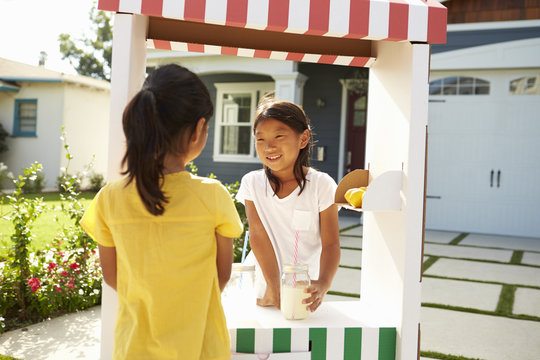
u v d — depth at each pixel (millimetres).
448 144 7898
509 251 5777
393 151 1590
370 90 1954
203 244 1099
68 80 13688
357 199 1644
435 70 7867
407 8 1359
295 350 1457
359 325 1507
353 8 1324
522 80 7512
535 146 7461
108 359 1303
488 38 7496
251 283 1743
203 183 1133
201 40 1777
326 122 9703
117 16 1284
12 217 2918
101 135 15523
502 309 3160
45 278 2871
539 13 7242
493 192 7684
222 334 1140
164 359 1035
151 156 1006
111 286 1189
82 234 3166
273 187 1711
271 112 1578
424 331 2693
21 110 14297
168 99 1037
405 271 1431
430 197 8008
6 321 2676
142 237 1076
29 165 14164
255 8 1277
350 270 4285
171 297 1065
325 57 1883
